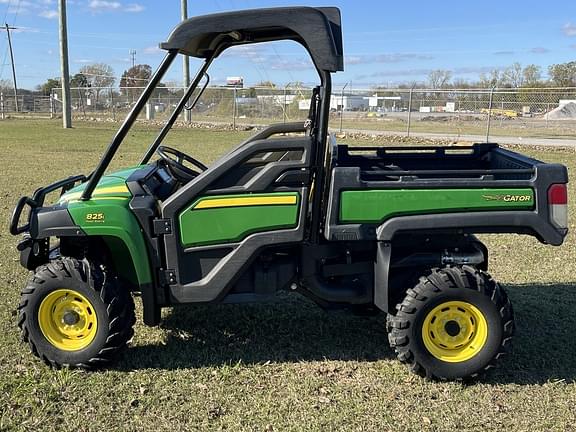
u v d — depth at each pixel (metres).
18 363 3.66
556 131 24.22
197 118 31.11
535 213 3.42
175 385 3.42
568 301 4.82
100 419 3.07
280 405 3.22
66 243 3.78
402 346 3.46
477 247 3.78
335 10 3.43
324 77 3.27
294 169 3.40
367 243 3.63
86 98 37.72
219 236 3.46
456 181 3.40
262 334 4.13
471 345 3.47
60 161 13.43
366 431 2.99
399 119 32.47
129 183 3.64
